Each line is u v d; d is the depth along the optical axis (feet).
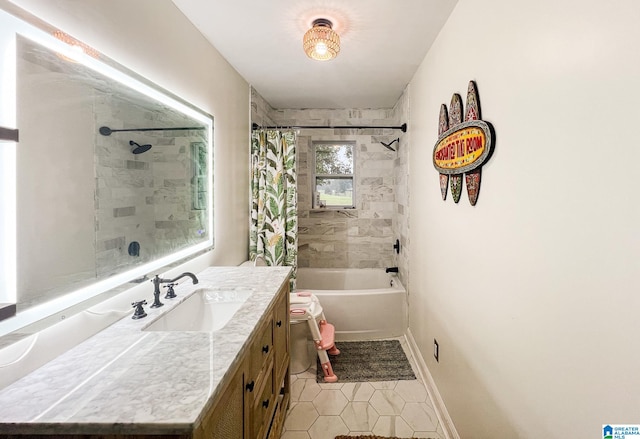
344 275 11.29
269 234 8.79
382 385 6.87
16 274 2.48
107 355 2.79
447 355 5.49
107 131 3.46
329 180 11.81
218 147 6.54
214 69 6.40
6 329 2.39
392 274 10.84
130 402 2.13
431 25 5.60
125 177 3.78
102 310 3.38
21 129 2.52
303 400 6.36
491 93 3.73
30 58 2.59
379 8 5.08
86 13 3.19
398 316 9.20
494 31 3.65
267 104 10.56
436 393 6.09
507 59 3.35
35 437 2.09
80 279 3.09
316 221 11.64
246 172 8.42
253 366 3.55
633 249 1.87
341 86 8.96
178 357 2.74
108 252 3.49
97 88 3.31
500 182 3.54
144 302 3.73
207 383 2.35
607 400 2.09
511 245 3.31
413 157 8.25
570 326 2.43
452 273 5.20
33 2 2.64
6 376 2.38
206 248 5.90
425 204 7.01
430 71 6.55
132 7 3.91
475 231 4.25
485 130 3.79
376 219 11.54
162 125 4.52
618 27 1.96
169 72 4.77
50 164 2.79
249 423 3.39
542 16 2.74
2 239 2.39
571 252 2.41
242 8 5.06
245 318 3.62
